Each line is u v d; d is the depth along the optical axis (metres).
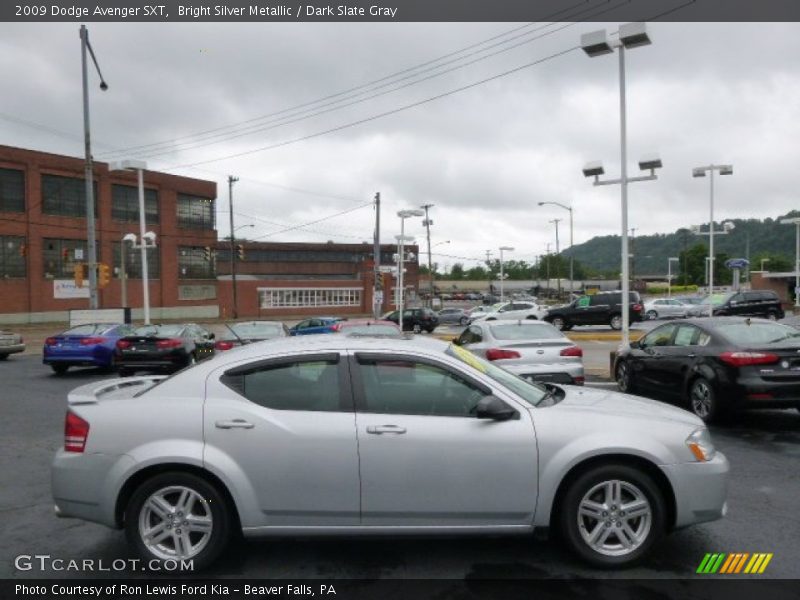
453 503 4.40
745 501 5.87
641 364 10.84
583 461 4.47
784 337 9.07
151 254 53.09
